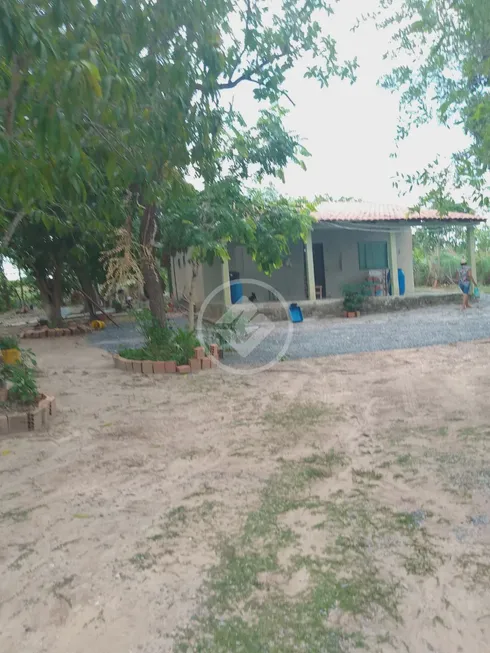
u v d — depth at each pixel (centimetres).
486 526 330
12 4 293
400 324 1409
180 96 443
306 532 333
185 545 323
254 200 1107
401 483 402
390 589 271
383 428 536
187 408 650
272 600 266
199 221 1013
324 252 1955
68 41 349
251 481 419
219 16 493
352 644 233
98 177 621
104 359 1070
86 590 280
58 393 755
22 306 2773
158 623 252
